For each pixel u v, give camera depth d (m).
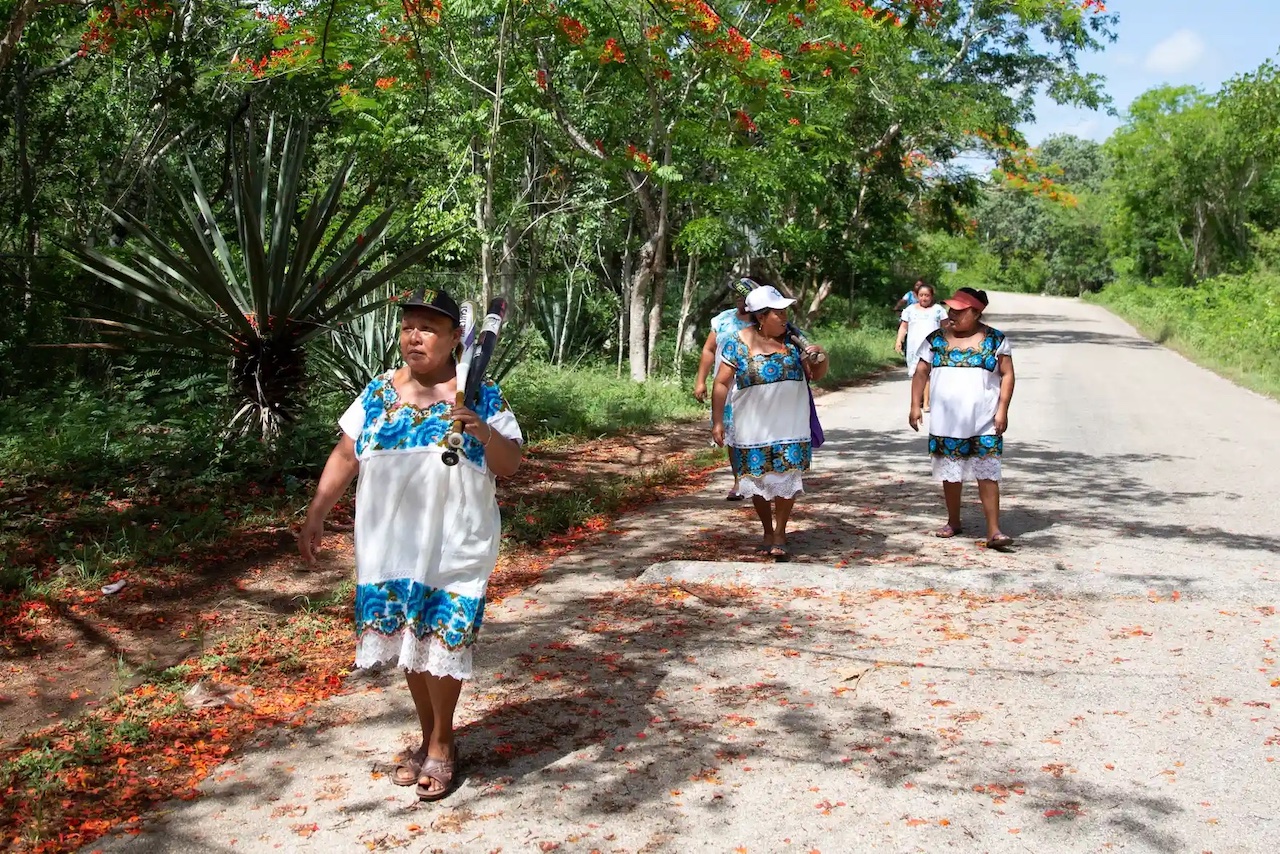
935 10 9.08
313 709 4.36
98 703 4.51
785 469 6.56
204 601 5.75
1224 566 6.48
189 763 3.90
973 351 6.93
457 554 3.58
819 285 26.64
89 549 6.30
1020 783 3.71
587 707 4.37
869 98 21.58
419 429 3.60
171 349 9.65
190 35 12.97
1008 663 4.85
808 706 4.38
